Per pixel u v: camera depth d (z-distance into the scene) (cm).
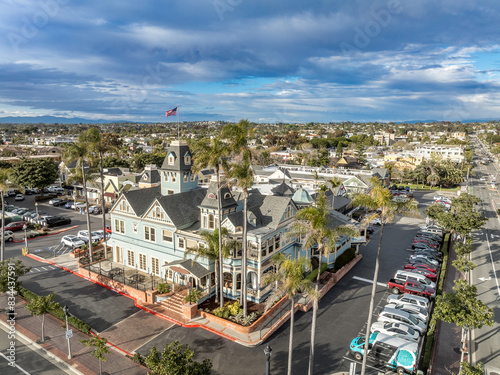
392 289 4253
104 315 3644
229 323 3384
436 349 3103
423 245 5722
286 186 5738
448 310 2786
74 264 5031
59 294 4106
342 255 4950
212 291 4031
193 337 3244
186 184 4850
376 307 3862
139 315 3653
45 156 13800
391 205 2698
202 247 3947
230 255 3878
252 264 3872
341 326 3469
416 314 3528
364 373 2584
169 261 4312
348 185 9531
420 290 4034
